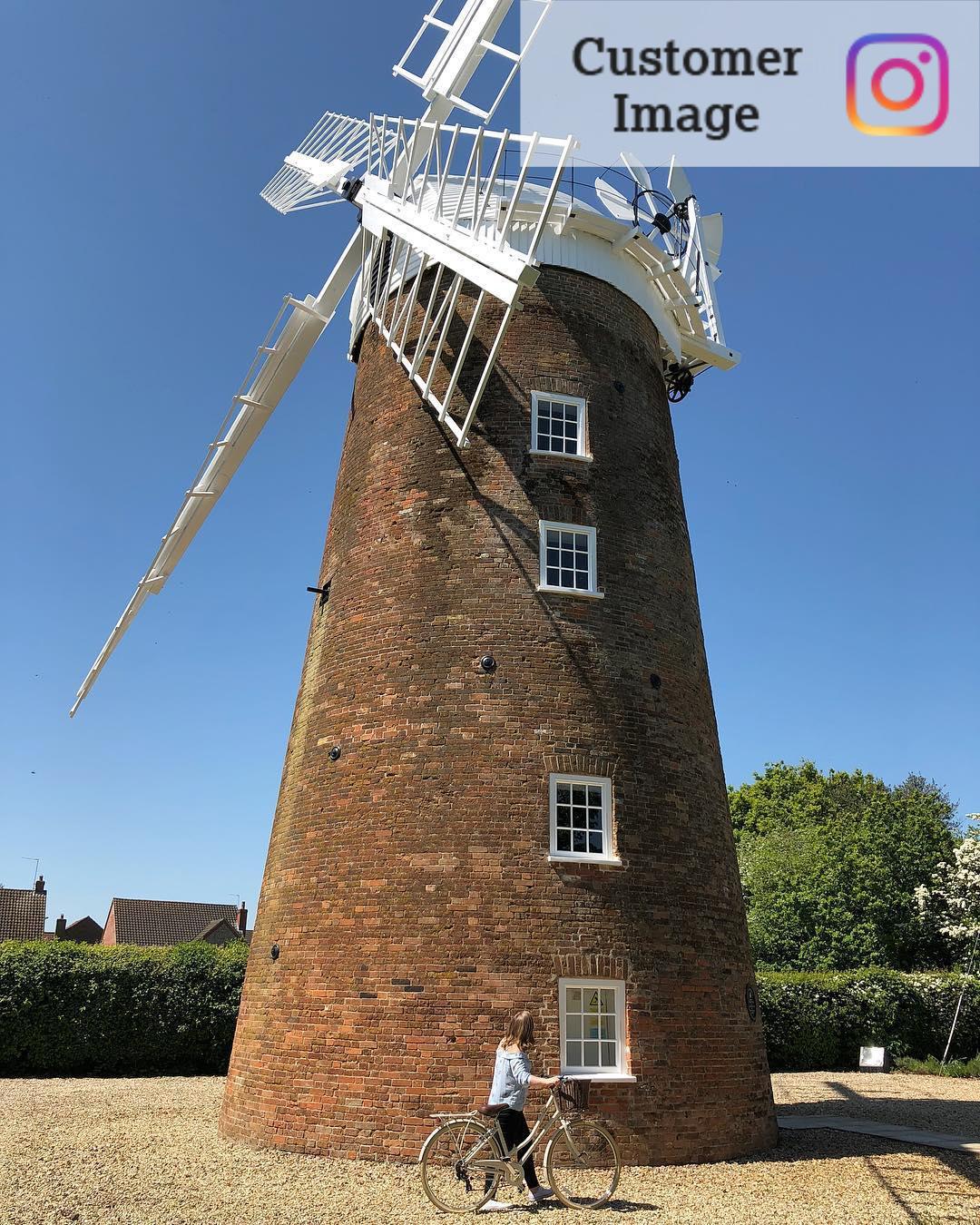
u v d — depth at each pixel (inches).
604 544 639.8
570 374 673.6
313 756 624.7
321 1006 542.3
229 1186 446.3
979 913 1701.5
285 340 778.8
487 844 544.4
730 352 813.9
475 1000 513.7
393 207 703.7
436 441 653.9
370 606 632.4
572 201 690.8
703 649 702.5
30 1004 1047.6
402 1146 495.2
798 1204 442.0
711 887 598.9
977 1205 448.5
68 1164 489.1
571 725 580.4
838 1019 1295.5
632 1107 512.1
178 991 1106.7
